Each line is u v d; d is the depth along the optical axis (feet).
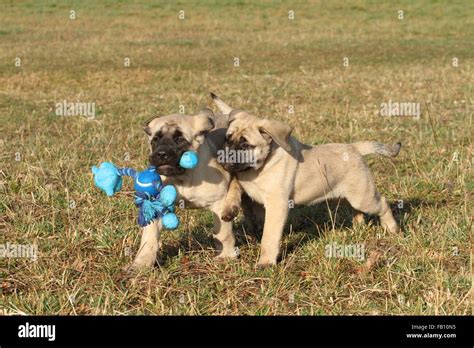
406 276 10.56
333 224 11.82
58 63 31.65
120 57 34.01
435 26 47.70
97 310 9.73
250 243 11.78
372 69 30.14
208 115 10.78
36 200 12.89
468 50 38.04
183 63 32.53
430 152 15.76
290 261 10.99
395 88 24.59
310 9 54.29
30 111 20.36
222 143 11.35
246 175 11.10
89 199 12.80
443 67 30.50
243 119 11.04
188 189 10.69
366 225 12.30
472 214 12.45
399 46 39.73
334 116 19.25
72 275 10.62
